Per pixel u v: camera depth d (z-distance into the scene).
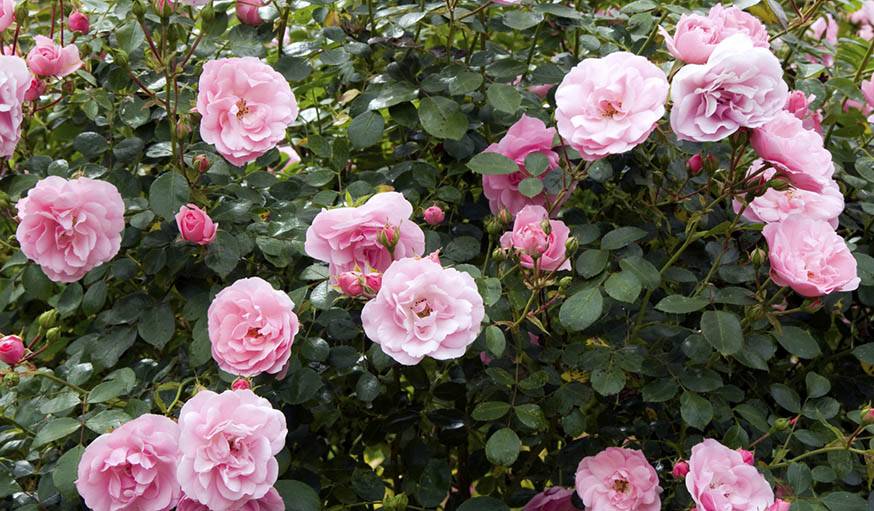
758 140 1.39
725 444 1.52
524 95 1.82
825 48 2.18
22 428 1.53
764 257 1.50
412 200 1.75
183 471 1.21
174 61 1.73
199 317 1.57
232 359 1.33
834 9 2.31
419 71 1.85
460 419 1.73
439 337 1.26
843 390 1.85
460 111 1.71
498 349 1.37
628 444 1.69
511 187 1.71
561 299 1.61
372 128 1.71
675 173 1.74
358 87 2.02
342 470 1.72
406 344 1.27
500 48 2.00
